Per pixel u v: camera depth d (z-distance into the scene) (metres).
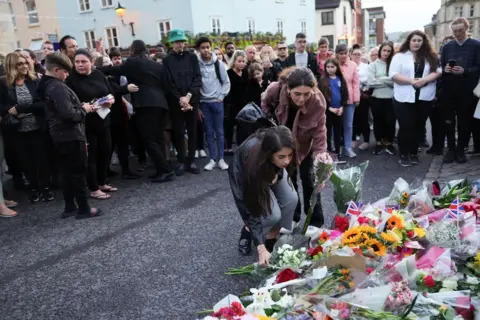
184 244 3.79
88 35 23.16
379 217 2.98
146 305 2.88
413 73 5.69
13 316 2.86
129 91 5.55
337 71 6.12
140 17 21.44
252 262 3.36
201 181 5.77
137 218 4.54
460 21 5.46
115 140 5.99
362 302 2.19
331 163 3.12
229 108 7.11
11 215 4.92
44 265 3.59
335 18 35.38
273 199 3.16
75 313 2.85
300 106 3.27
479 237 2.70
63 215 4.72
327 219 4.09
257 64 6.59
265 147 2.63
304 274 2.53
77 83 4.89
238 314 2.08
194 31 20.38
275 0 25.56
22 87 4.97
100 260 3.60
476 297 2.35
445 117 5.82
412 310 2.15
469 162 5.84
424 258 2.56
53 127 4.29
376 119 6.62
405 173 5.52
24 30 23.33
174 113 5.97
